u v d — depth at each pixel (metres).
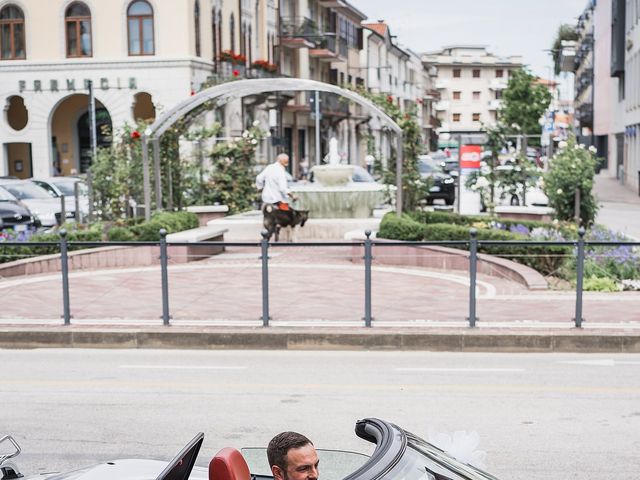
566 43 54.47
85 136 43.75
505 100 66.00
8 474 4.83
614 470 7.02
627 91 61.97
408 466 4.04
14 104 42.97
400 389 9.66
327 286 14.75
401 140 21.30
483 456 5.34
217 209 26.55
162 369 10.77
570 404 9.01
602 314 12.70
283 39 56.62
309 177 35.56
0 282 15.61
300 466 4.12
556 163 24.19
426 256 16.48
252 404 9.10
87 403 9.23
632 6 59.03
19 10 40.12
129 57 39.25
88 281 15.59
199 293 14.38
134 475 4.71
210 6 42.16
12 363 11.23
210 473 4.04
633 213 37.41
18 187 28.95
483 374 10.36
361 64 79.94
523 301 13.58
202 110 23.86
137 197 23.61
